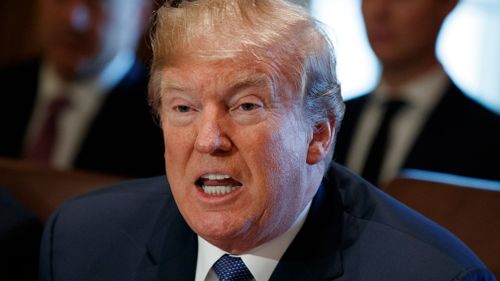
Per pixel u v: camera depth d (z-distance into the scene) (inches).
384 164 137.8
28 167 102.8
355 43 145.6
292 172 65.2
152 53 68.1
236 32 62.9
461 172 134.5
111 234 79.4
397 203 75.7
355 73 145.9
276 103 63.7
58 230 81.9
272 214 65.4
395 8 137.6
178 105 64.8
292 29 64.7
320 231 71.9
